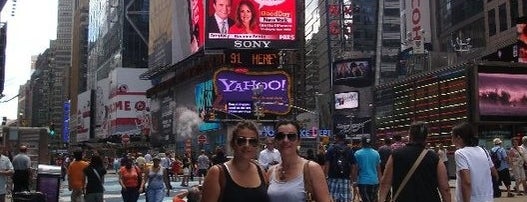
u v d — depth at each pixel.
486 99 29.92
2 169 15.59
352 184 14.41
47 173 15.74
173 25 84.81
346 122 89.56
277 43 62.62
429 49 78.81
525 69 30.77
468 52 59.09
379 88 41.78
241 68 64.44
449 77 32.50
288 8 63.06
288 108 62.34
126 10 124.88
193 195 8.62
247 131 5.11
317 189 5.37
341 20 108.75
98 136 136.50
